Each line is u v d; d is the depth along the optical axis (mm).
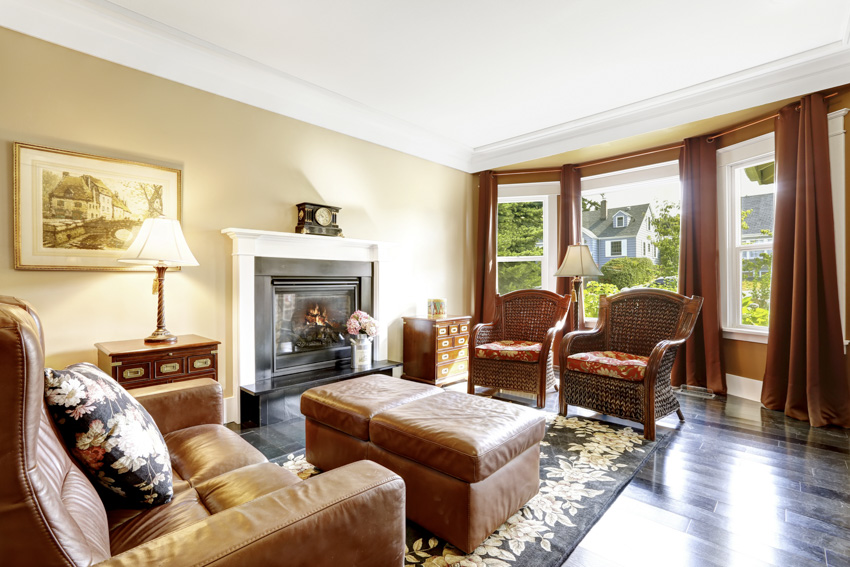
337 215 3727
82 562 644
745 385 3588
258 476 1309
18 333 604
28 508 597
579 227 4652
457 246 4969
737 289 3730
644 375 2666
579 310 4031
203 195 2906
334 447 2043
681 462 2311
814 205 2947
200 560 676
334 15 2439
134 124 2609
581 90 3389
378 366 3600
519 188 4980
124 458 1089
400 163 4289
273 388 2916
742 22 2498
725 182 3758
